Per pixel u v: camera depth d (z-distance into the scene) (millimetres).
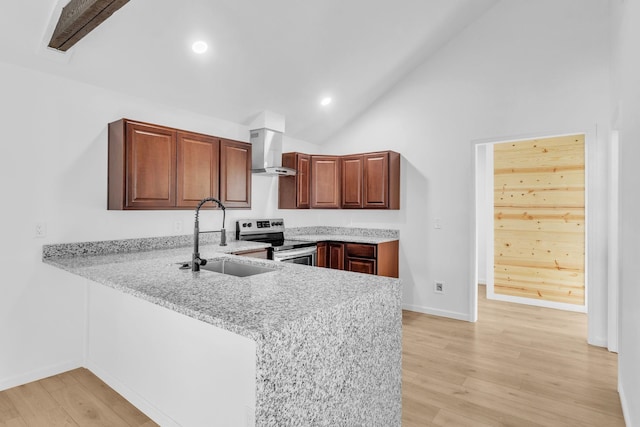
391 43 3658
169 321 1932
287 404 1108
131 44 2551
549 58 3391
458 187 3916
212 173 3293
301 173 4395
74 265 2199
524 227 4578
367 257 4016
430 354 2941
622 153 2154
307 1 2820
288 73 3510
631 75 1827
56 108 2562
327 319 1275
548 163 4414
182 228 3400
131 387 2230
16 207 2396
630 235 1862
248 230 4020
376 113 4551
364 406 1487
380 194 4195
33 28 2189
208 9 2543
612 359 2830
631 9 1829
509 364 2748
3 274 2355
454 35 3924
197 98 3330
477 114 3793
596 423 1994
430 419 2031
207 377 1709
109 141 2840
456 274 3928
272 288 1569
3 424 1994
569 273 4277
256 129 4008
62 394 2318
